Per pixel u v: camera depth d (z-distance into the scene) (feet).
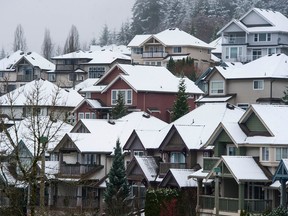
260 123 355.36
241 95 548.31
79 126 472.03
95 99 576.20
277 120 354.74
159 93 565.12
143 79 568.41
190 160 396.78
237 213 339.36
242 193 338.95
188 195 374.43
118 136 447.01
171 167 399.24
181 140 400.47
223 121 388.98
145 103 558.97
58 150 449.06
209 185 371.35
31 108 273.33
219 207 347.97
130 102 559.79
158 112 562.25
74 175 444.96
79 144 451.94
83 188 444.55
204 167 364.17
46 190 412.16
